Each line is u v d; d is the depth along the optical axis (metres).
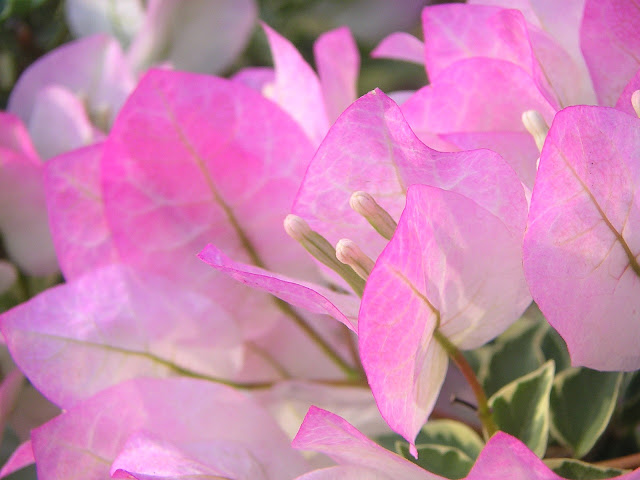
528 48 0.16
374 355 0.13
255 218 0.17
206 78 0.16
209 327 0.17
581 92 0.16
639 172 0.13
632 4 0.15
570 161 0.13
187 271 0.17
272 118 0.17
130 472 0.14
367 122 0.14
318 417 0.13
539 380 0.16
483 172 0.14
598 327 0.14
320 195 0.15
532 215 0.13
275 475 0.16
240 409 0.16
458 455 0.16
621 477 0.13
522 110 0.16
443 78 0.16
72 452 0.16
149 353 0.17
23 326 0.17
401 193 0.14
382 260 0.13
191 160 0.17
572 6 0.16
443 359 0.15
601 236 0.13
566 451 0.17
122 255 0.17
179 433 0.16
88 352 0.17
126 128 0.16
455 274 0.14
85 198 0.17
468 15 0.16
